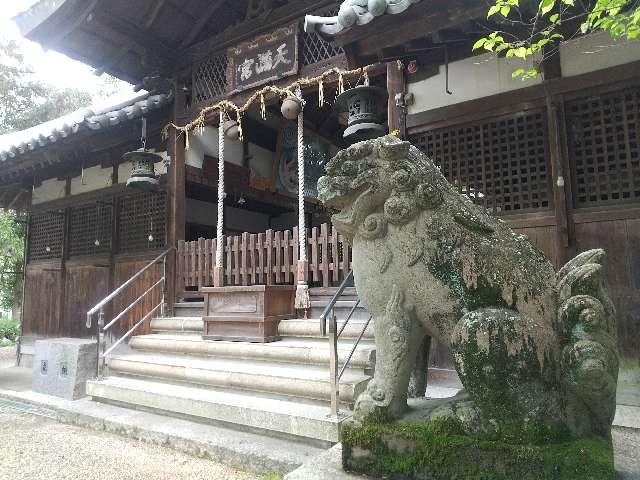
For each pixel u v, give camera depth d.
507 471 2.09
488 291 2.29
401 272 2.47
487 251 2.36
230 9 7.61
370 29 4.36
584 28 3.56
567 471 2.01
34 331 9.67
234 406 4.11
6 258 12.45
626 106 4.36
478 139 5.03
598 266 2.21
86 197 9.06
